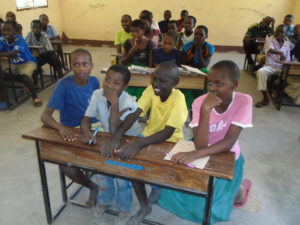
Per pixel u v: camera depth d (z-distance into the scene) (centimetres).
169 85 162
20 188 213
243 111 139
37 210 190
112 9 806
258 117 361
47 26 578
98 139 143
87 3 811
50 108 174
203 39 366
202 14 779
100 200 179
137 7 795
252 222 183
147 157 127
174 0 774
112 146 134
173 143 141
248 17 768
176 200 162
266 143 293
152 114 179
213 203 155
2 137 293
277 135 311
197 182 125
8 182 220
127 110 162
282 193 212
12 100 403
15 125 324
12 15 526
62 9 830
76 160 144
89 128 154
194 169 118
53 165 241
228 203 159
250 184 211
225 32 787
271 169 245
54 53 494
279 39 436
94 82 194
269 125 337
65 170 171
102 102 162
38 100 384
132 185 168
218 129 151
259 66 534
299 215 191
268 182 225
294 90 399
